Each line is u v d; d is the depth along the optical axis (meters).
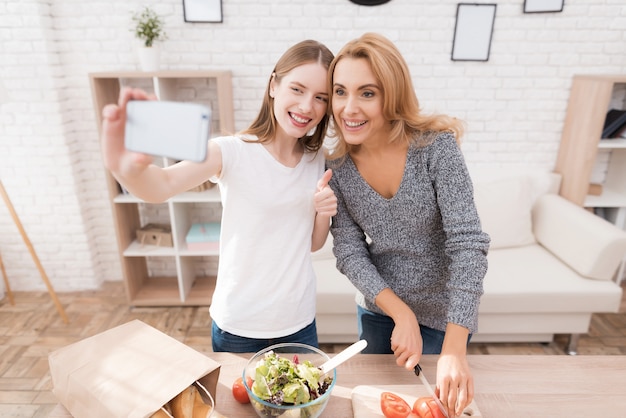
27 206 2.55
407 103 0.94
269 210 1.04
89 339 0.85
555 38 2.43
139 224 2.69
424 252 1.08
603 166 2.75
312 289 1.14
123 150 0.67
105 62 2.42
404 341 0.91
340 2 2.36
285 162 1.08
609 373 0.97
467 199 0.96
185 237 2.62
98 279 2.78
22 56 2.26
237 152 1.02
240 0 2.35
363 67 0.88
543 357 1.02
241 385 0.86
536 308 2.00
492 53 2.45
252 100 2.51
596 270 2.03
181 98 2.49
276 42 2.41
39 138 2.41
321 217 1.11
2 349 2.15
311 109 0.97
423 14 2.38
